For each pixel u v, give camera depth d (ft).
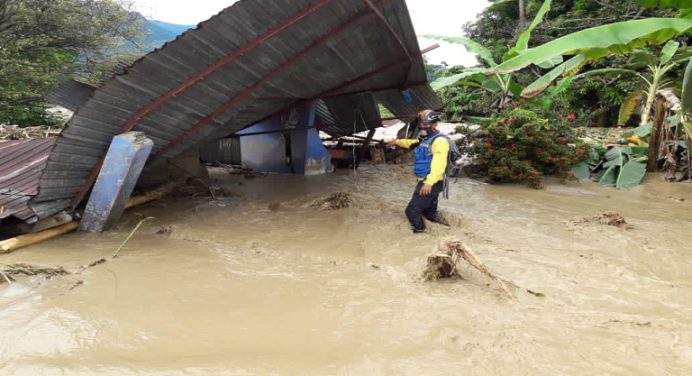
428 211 17.79
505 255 14.03
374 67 25.26
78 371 7.09
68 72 48.96
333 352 7.93
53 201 16.14
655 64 36.94
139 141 16.15
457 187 26.81
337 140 41.52
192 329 8.87
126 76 15.49
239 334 8.66
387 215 19.10
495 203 22.45
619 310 10.06
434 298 10.50
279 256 13.80
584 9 61.16
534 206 21.80
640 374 7.32
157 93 16.70
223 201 22.41
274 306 10.05
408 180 29.86
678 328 9.08
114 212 16.65
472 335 8.64
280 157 32.99
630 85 49.32
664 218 19.56
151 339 8.40
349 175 31.96
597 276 12.30
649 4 21.71
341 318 9.43
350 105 34.14
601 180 28.53
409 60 25.29
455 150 16.69
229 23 15.89
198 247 14.71
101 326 8.93
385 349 8.07
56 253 13.96
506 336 8.55
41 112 46.11
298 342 8.34
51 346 8.07
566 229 17.42
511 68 19.89
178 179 24.49
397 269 12.62
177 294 10.71
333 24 18.54
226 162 35.88
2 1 41.09
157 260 13.29
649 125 32.78
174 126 18.49
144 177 21.95
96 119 15.88
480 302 10.32
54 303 10.07
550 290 11.18
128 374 6.96
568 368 7.47
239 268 12.67
